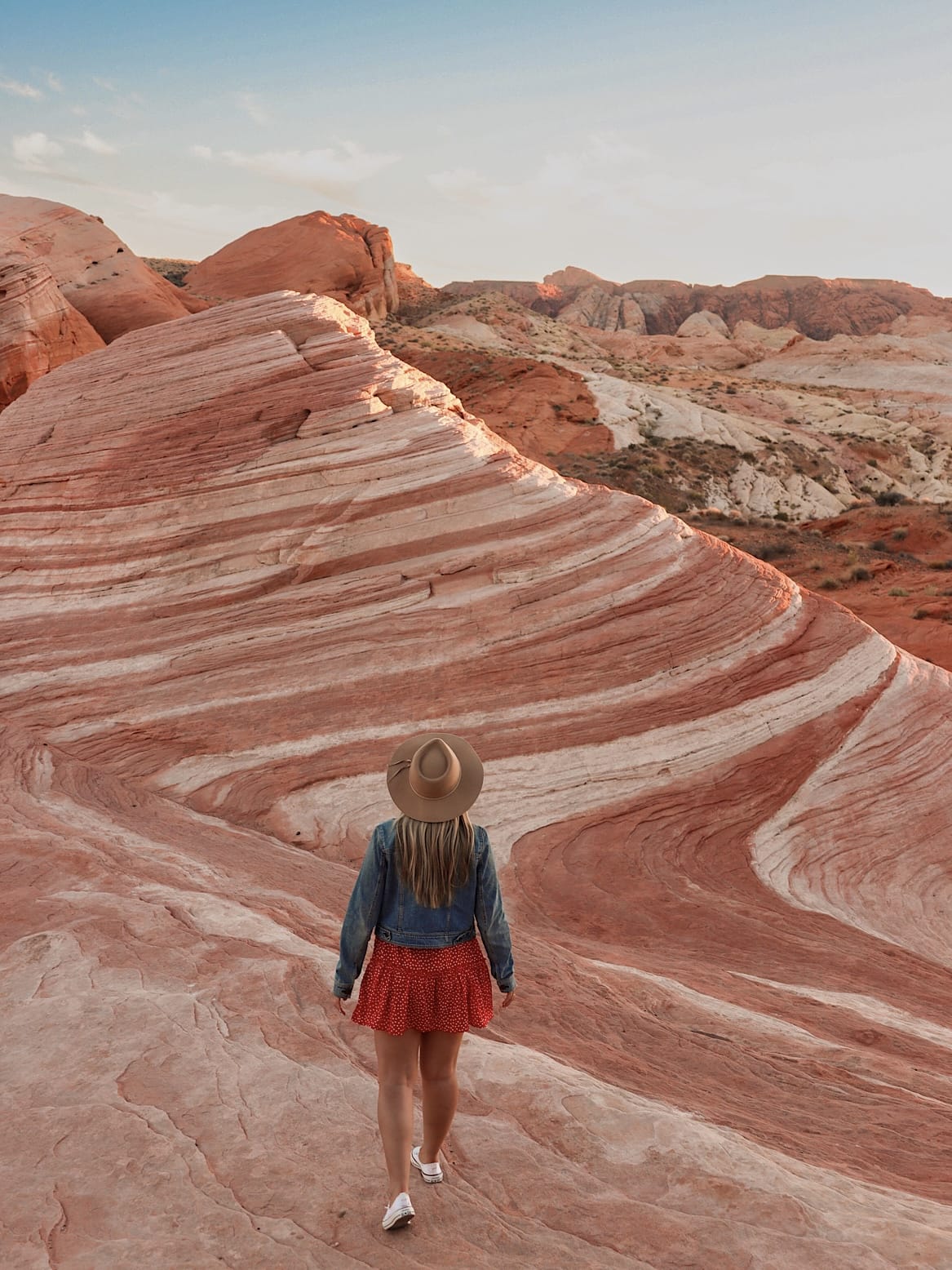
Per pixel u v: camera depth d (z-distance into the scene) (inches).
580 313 6879.9
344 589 553.6
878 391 3373.5
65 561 581.3
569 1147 149.8
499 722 511.8
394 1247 125.0
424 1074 134.2
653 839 474.3
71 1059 179.6
